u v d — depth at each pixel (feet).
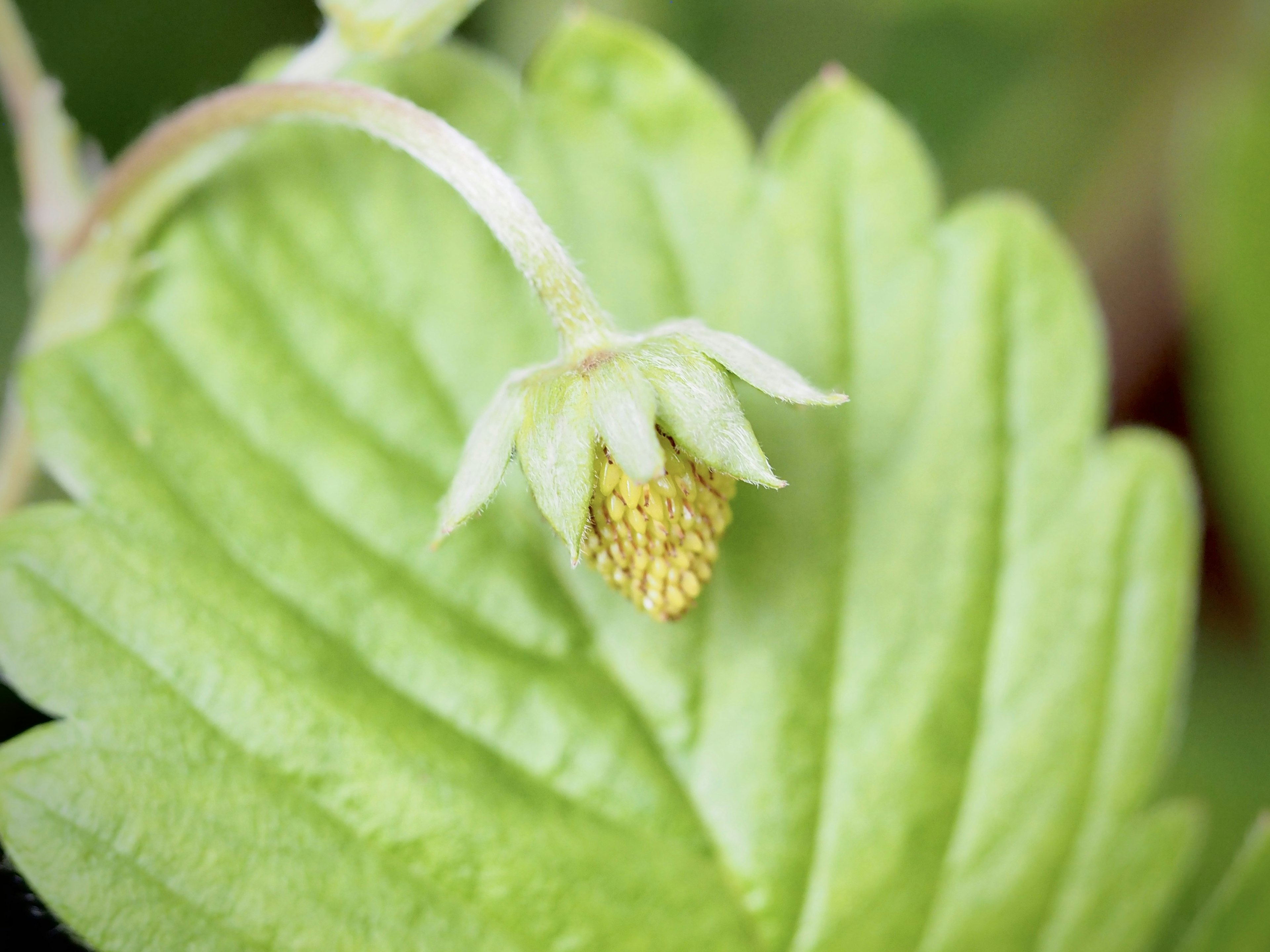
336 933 0.51
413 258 0.55
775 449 0.55
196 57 0.65
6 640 0.51
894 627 0.55
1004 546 0.56
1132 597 0.57
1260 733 0.65
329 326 0.54
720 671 0.55
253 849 0.51
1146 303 0.71
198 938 0.50
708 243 0.55
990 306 0.56
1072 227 0.70
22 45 0.54
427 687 0.53
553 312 0.51
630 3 0.64
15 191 0.63
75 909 0.50
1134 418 0.72
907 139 0.56
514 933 0.52
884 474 0.55
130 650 0.51
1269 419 0.66
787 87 0.69
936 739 0.55
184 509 0.52
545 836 0.53
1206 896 0.63
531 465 0.51
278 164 0.55
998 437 0.56
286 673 0.52
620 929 0.53
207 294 0.54
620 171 0.55
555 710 0.53
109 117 0.65
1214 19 0.68
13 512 0.54
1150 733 0.57
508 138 0.55
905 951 0.55
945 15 0.69
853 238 0.56
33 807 0.50
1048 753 0.56
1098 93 0.69
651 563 0.51
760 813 0.54
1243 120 0.66
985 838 0.56
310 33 0.66
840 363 0.55
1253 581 0.67
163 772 0.51
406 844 0.52
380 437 0.54
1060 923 0.56
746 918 0.54
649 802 0.54
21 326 0.63
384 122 0.52
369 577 0.53
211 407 0.53
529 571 0.54
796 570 0.55
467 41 0.63
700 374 0.51
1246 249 0.66
